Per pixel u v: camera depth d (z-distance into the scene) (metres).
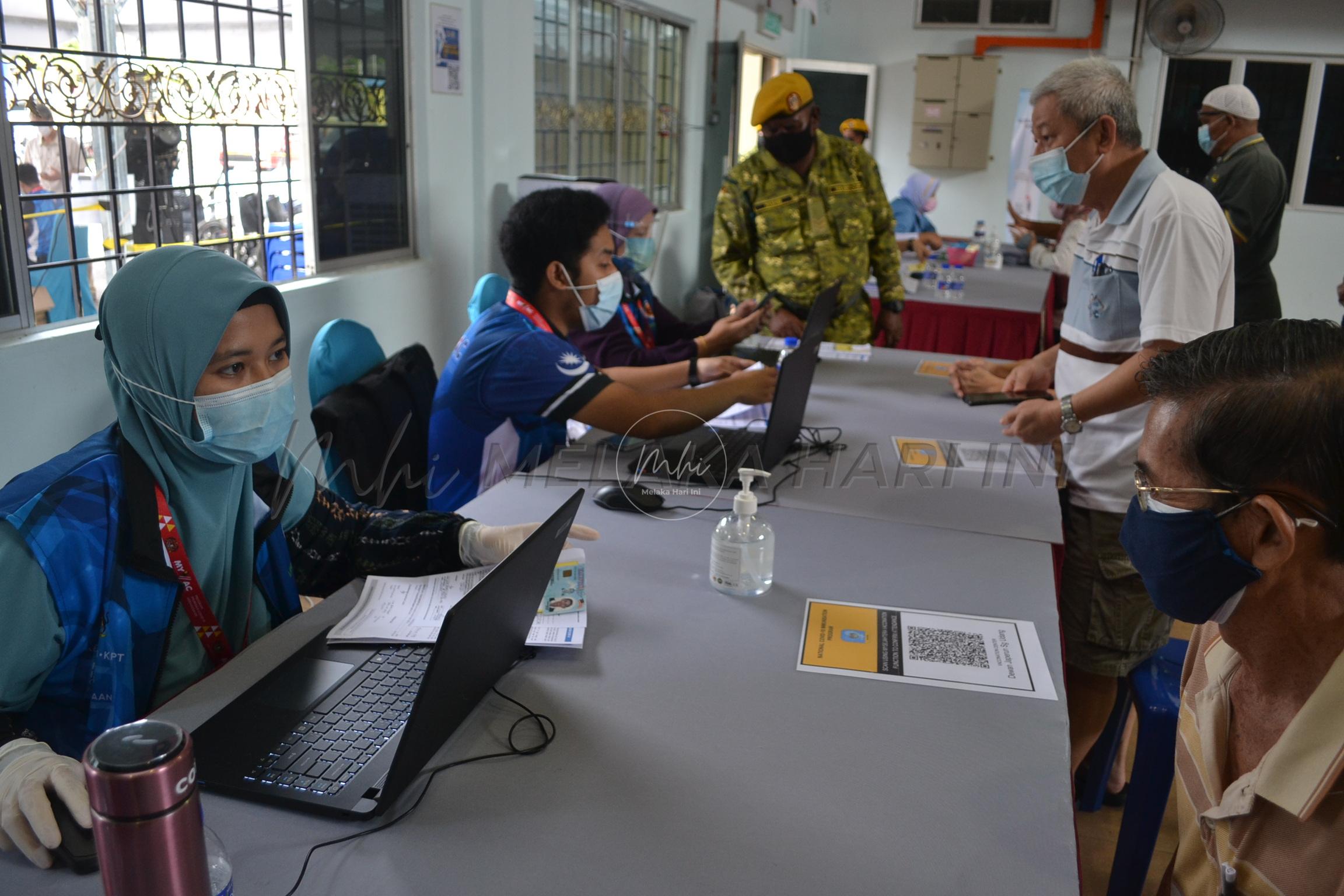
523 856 0.86
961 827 0.91
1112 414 1.92
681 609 1.35
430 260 3.61
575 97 4.84
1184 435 0.85
